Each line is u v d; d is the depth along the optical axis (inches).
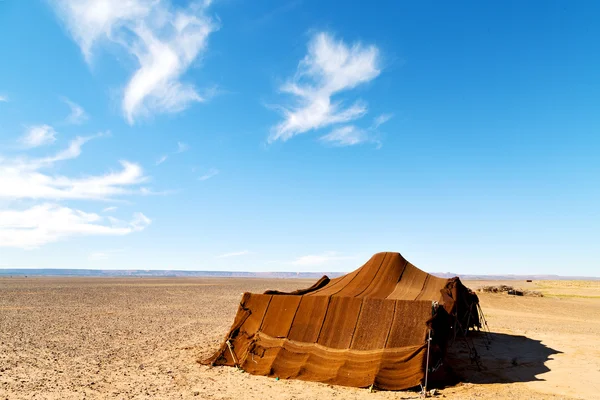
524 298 1998.0
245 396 512.4
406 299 665.0
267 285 3358.8
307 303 669.9
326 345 610.9
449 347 824.3
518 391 553.0
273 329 661.9
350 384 559.8
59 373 600.1
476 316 890.1
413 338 575.8
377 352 577.0
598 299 2031.3
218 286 3070.9
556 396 533.3
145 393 518.6
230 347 676.7
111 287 2642.7
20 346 763.4
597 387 573.6
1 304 1425.9
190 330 978.7
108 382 562.3
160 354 732.7
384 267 772.6
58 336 869.8
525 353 785.6
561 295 2256.4
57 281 3722.9
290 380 586.2
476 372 652.1
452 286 722.2
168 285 3127.5
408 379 549.0
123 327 1000.9
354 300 644.1
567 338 940.6
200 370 633.0
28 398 492.1
